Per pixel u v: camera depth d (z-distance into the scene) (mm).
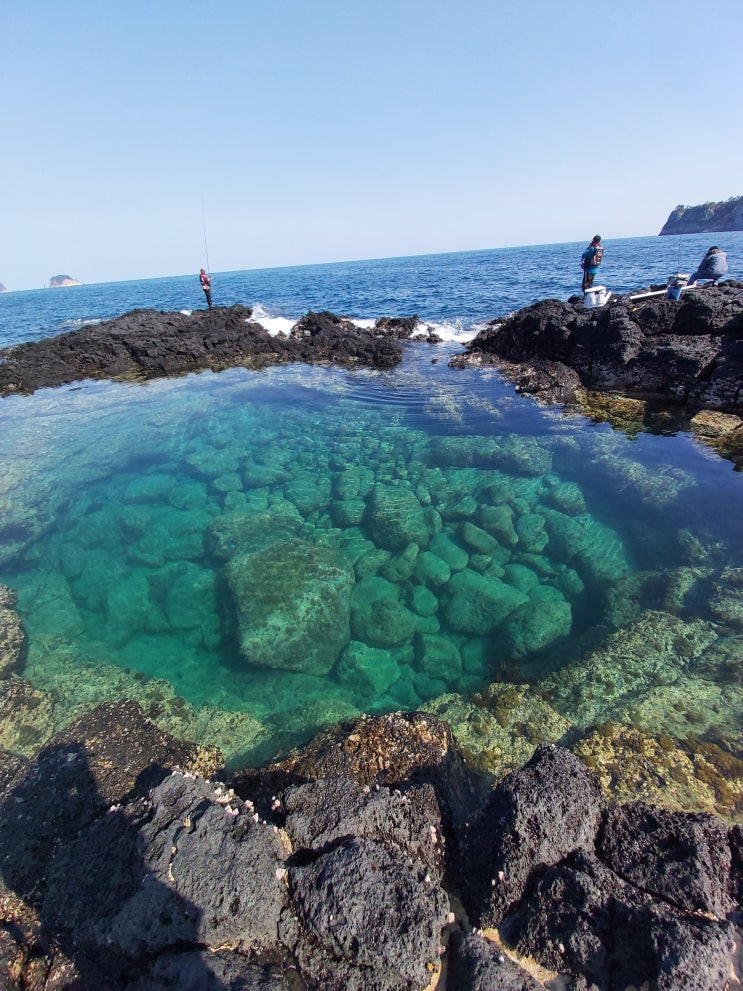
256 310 28875
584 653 6402
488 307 27469
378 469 11195
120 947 3016
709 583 6918
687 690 5512
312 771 4414
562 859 3174
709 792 4336
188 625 7578
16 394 17484
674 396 12297
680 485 8898
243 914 2943
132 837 3477
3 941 3357
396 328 21922
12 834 4113
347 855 3102
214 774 4902
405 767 4395
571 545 8320
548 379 13969
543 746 3789
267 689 6555
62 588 8367
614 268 37531
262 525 9359
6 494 10594
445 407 13797
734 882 2969
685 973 2418
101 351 19734
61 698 6363
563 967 2742
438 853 3559
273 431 13492
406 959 2719
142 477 11438
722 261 15188
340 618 7371
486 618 7285
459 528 9055
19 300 87438
